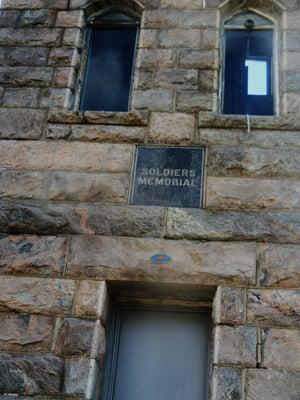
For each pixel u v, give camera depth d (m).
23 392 5.77
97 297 6.15
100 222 6.56
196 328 6.48
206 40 7.73
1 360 5.91
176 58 7.62
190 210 6.56
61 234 6.55
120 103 7.78
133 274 6.24
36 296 6.21
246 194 6.61
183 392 6.19
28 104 7.43
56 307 6.14
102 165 6.92
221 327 5.91
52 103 7.41
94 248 6.41
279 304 5.99
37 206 6.72
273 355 5.75
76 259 6.38
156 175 6.82
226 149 6.89
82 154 7.00
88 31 8.30
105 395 6.18
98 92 7.89
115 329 6.50
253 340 5.82
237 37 8.17
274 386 5.59
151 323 6.54
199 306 6.54
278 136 6.94
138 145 7.02
